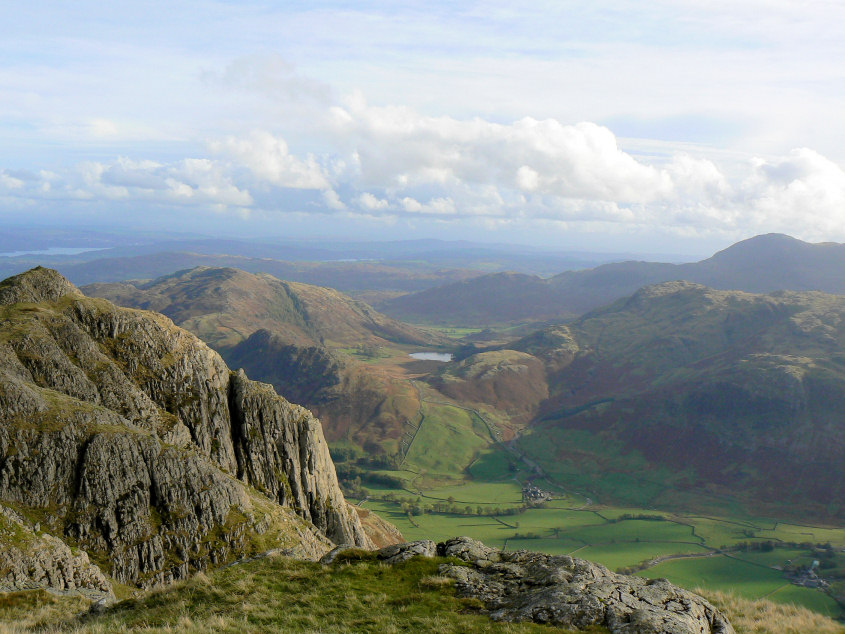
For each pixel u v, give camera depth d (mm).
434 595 40188
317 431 170125
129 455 108625
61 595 60656
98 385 124312
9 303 130500
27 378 113250
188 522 110375
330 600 39656
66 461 102250
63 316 130875
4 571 73875
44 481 98875
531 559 45000
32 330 121125
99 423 110250
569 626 34844
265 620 36906
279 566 46594
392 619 36688
